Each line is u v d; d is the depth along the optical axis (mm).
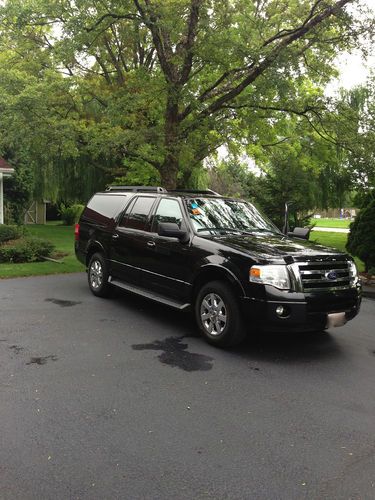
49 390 4121
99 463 3010
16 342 5438
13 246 11953
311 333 6273
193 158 12438
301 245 5703
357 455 3229
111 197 7949
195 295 5777
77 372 4559
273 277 4941
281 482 2881
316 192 18297
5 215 20828
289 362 5074
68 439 3295
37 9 11062
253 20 11406
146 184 15570
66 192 21891
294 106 11875
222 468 3004
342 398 4184
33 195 22734
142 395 4078
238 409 3881
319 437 3465
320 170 16766
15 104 10766
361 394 4289
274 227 6977
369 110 12312
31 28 13672
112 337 5727
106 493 2711
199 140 11672
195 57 11672
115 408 3809
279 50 10031
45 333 5812
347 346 5754
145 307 7277
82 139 12703
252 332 6172
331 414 3857
